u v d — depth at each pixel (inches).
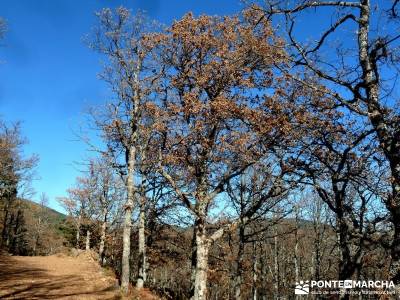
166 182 673.0
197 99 558.3
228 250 831.1
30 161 1589.6
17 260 1151.0
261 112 523.5
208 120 537.6
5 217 2034.9
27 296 592.4
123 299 663.8
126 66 741.3
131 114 737.0
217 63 551.2
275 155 529.3
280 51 344.5
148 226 1003.9
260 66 534.0
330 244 1027.9
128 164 767.1
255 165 564.1
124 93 743.7
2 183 1663.4
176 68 629.9
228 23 574.9
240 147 523.8
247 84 533.3
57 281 773.3
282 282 1269.7
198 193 550.3
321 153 494.6
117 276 960.3
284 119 491.2
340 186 529.3
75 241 2310.5
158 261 1096.8
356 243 420.8
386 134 263.1
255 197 658.2
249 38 508.1
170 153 566.6
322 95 448.1
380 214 387.2
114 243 1306.6
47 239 2925.7
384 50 273.1
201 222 532.7
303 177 495.5
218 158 545.0
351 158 437.7
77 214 1831.9
